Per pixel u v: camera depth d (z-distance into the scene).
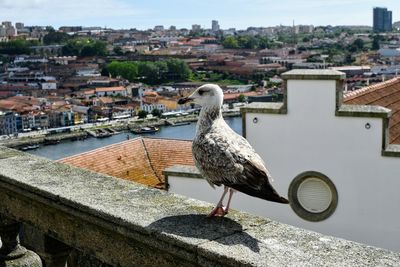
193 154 4.14
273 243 3.35
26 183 4.60
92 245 4.11
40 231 4.61
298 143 10.66
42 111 144.88
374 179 10.12
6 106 149.25
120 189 4.48
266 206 10.96
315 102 10.39
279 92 174.00
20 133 136.38
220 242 3.37
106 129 138.62
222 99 4.25
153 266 3.69
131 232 3.72
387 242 10.18
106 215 3.87
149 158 17.41
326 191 10.56
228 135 4.05
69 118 146.62
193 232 3.53
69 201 4.18
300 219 10.80
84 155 16.73
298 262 3.07
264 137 10.98
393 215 10.09
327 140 10.41
